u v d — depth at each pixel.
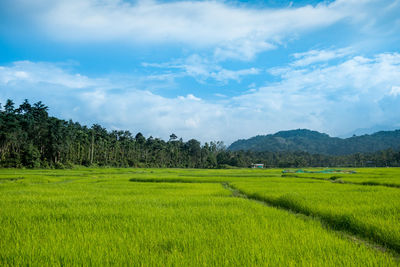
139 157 103.50
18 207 11.45
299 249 6.13
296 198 13.87
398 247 6.97
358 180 29.33
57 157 71.06
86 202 13.01
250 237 7.08
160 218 9.32
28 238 6.80
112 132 96.75
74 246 6.21
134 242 6.62
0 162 58.81
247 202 13.41
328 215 10.08
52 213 10.02
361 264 5.29
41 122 66.50
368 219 8.82
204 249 6.08
